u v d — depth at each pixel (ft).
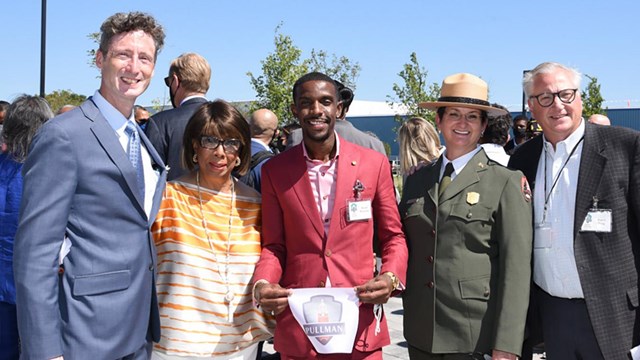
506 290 9.74
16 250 8.25
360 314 10.13
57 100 109.60
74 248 8.65
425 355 10.62
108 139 8.86
